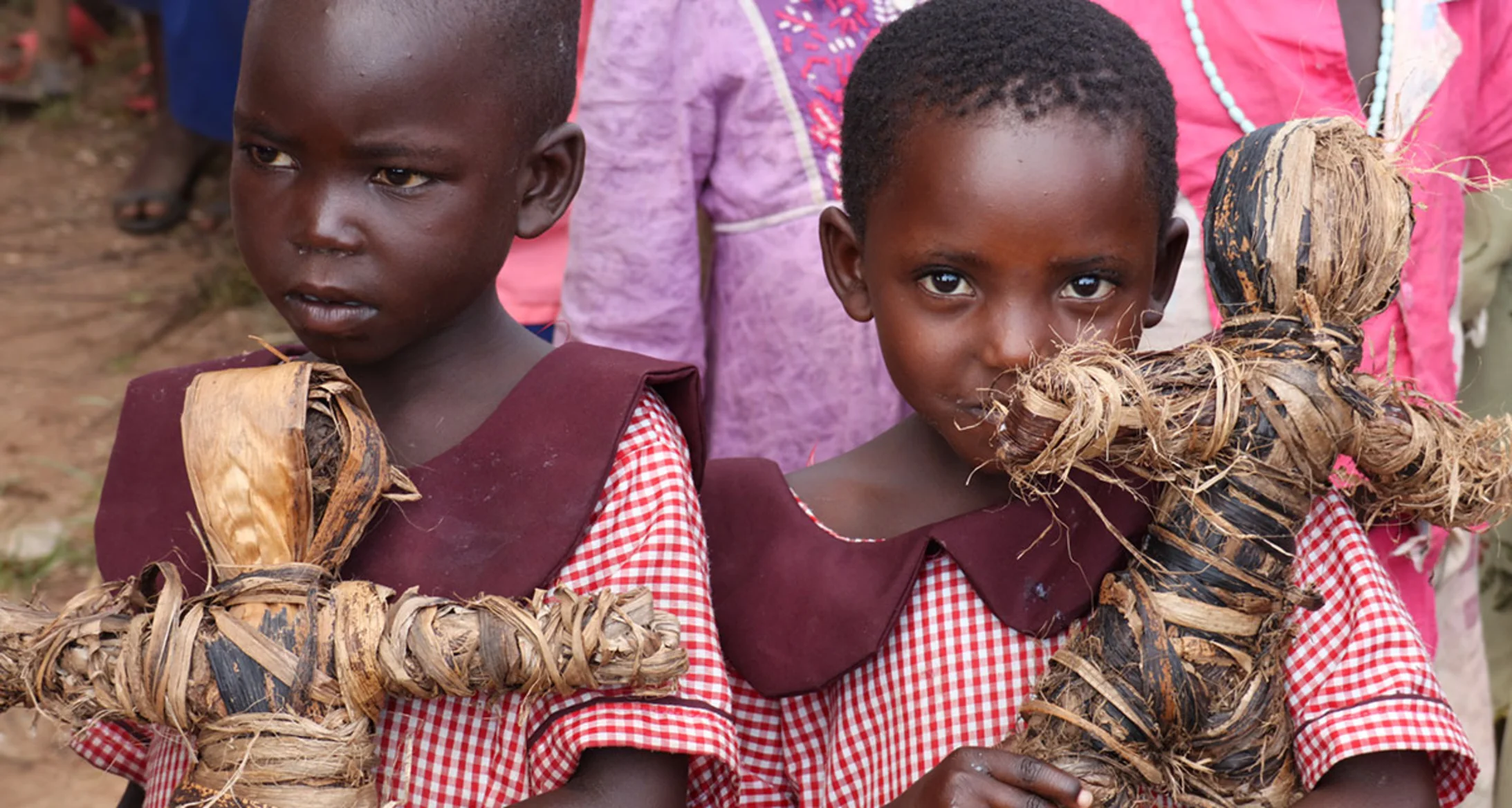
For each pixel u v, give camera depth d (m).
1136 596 1.58
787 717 1.92
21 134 6.93
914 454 1.96
